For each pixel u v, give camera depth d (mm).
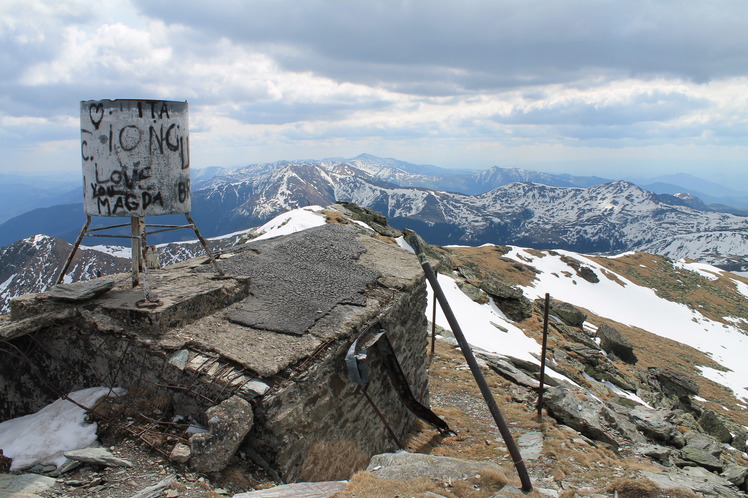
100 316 9625
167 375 9141
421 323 15883
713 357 83250
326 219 60469
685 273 132000
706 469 19891
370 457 12062
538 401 19469
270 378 8961
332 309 11719
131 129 9609
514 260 109625
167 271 12719
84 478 7723
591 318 86062
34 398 10016
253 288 12406
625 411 25500
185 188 10586
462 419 17609
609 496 11367
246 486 7969
